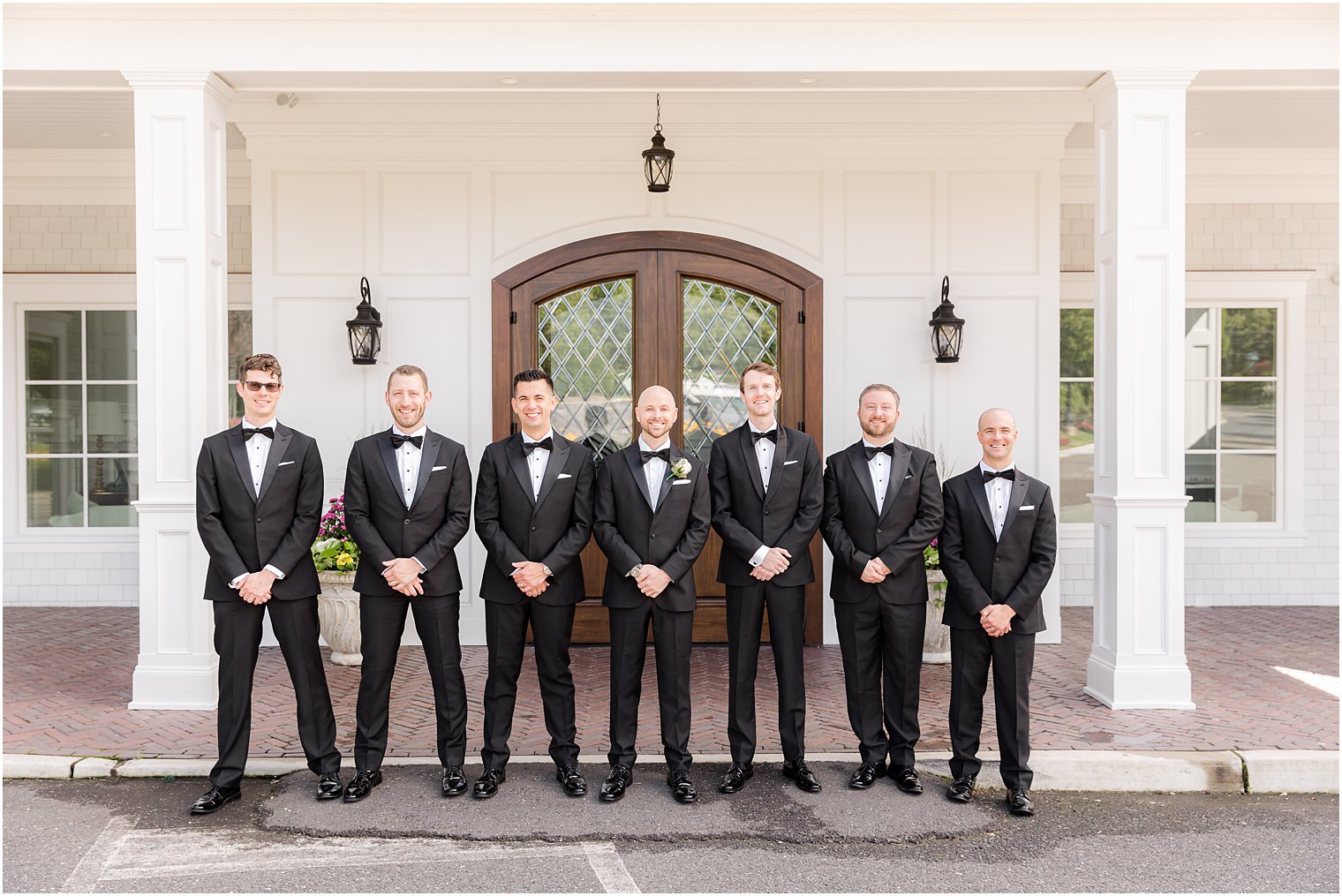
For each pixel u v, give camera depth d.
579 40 5.43
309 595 4.16
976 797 4.22
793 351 7.03
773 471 4.23
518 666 4.23
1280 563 8.47
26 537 8.37
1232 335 8.53
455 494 4.22
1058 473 7.07
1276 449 8.53
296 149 6.98
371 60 5.39
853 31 5.44
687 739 4.21
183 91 5.32
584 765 4.52
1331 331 8.44
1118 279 5.37
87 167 8.23
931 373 7.07
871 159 7.05
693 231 7.03
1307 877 3.51
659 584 4.09
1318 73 5.45
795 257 7.04
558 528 4.18
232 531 4.12
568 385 7.05
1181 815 4.10
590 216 7.04
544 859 3.61
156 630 5.27
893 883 3.45
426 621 4.16
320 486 4.23
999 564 4.08
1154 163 5.40
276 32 5.36
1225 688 5.69
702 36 5.43
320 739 4.17
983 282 7.07
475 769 4.48
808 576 4.30
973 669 4.15
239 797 4.18
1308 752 4.50
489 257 7.02
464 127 6.98
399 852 3.66
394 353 7.02
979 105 6.98
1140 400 5.36
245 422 4.18
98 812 4.04
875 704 4.32
